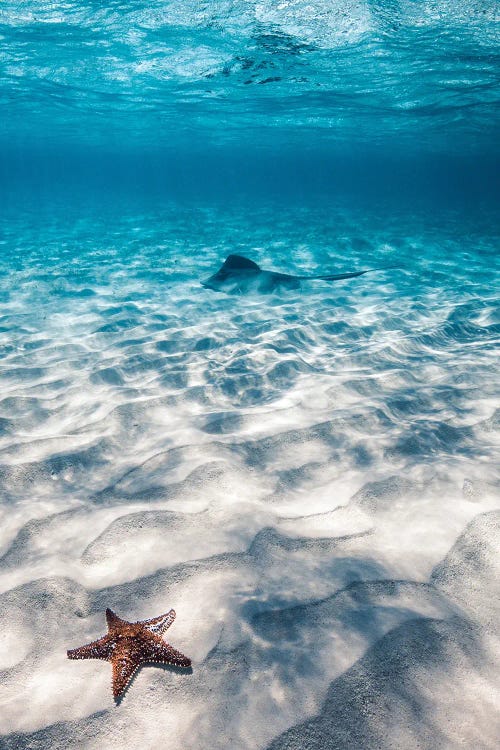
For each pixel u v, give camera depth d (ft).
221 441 14.17
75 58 53.11
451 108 76.79
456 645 7.65
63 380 19.63
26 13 40.45
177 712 6.84
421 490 11.76
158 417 16.34
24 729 6.70
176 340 24.68
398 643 7.65
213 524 10.75
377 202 111.04
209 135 126.82
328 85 62.95
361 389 18.16
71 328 26.99
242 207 95.45
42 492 12.35
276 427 15.06
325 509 11.25
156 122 101.71
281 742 6.36
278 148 173.37
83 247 52.31
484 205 104.47
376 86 62.95
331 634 7.87
